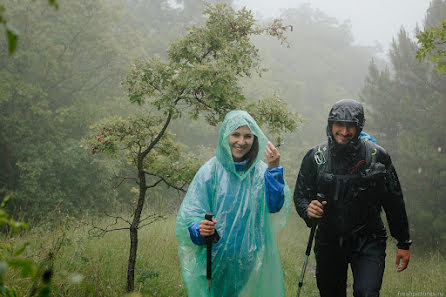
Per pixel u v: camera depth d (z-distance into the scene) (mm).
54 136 17781
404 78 16906
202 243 2898
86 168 17422
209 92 3584
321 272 3416
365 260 3203
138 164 3838
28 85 16812
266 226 3064
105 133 3836
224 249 2916
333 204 3240
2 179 17688
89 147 3828
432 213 13617
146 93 3832
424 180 14281
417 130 15695
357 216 3207
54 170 17016
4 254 1815
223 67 3580
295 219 15641
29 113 18188
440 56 4680
